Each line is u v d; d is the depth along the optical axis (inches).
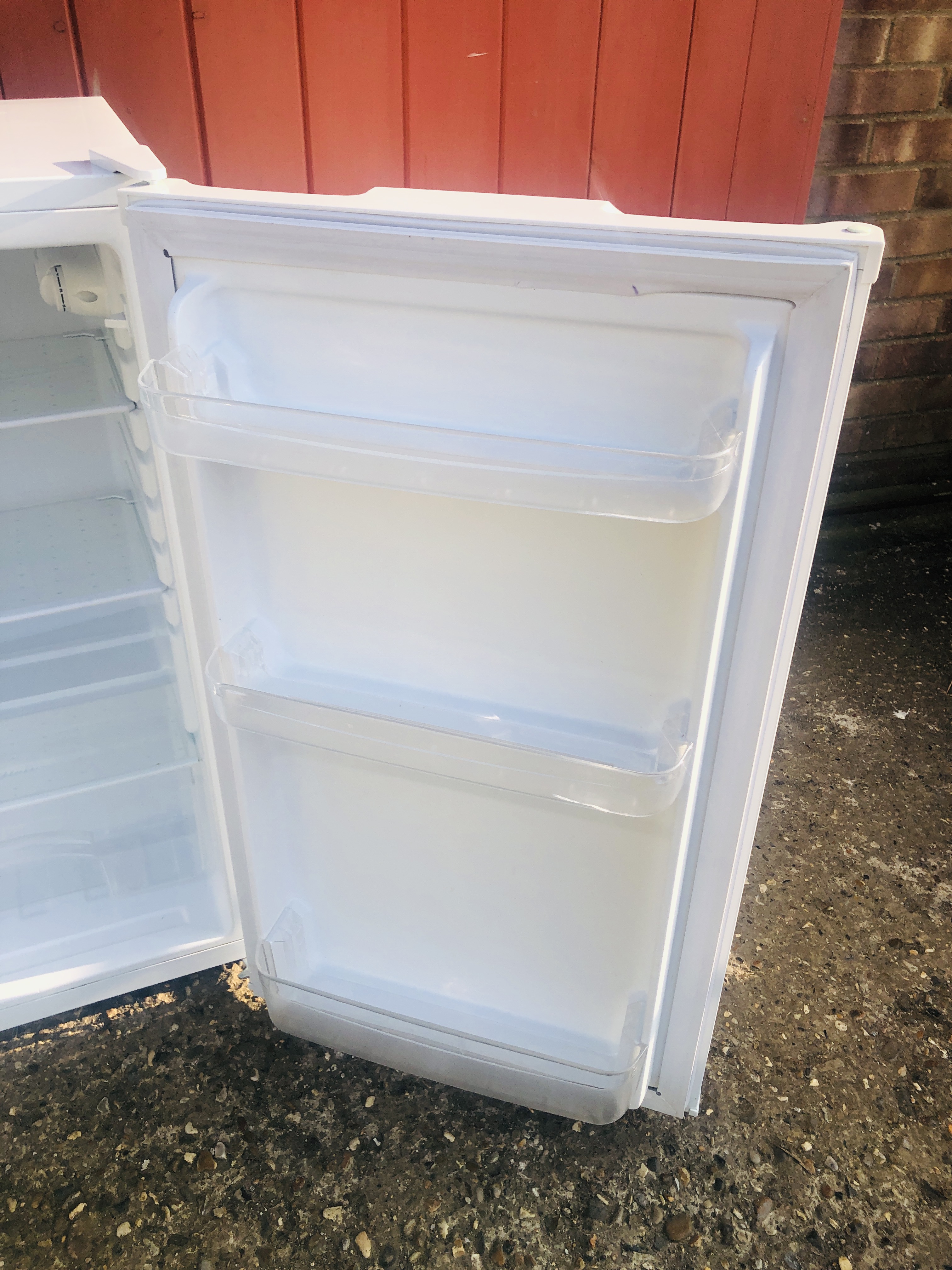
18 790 52.0
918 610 90.4
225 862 50.9
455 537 36.2
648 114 61.8
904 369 95.1
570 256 29.5
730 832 38.4
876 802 69.5
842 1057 51.9
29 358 52.9
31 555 53.7
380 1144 47.4
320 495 37.4
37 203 34.2
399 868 45.5
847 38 76.7
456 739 36.9
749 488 31.8
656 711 37.5
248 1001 54.3
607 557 34.5
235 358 36.4
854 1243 43.8
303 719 39.2
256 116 56.9
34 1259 42.9
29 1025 52.8
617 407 32.5
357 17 55.1
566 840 40.9
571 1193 45.5
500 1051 45.9
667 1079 46.7
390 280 32.1
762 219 67.8
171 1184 45.7
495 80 58.9
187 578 40.4
